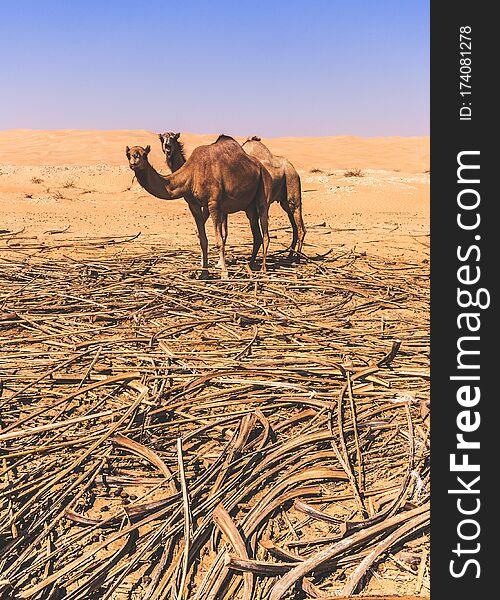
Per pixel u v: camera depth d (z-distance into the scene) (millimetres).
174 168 11359
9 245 15328
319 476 4504
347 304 9977
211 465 4672
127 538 3924
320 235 19125
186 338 7949
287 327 8312
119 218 23344
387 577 3686
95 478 4652
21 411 5801
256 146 13062
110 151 76062
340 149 83125
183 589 3516
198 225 11742
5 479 4590
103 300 9695
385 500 4301
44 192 31016
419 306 9836
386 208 28328
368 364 6777
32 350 7332
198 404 5734
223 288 10609
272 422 5527
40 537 3957
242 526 4047
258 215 12352
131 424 5258
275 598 3398
